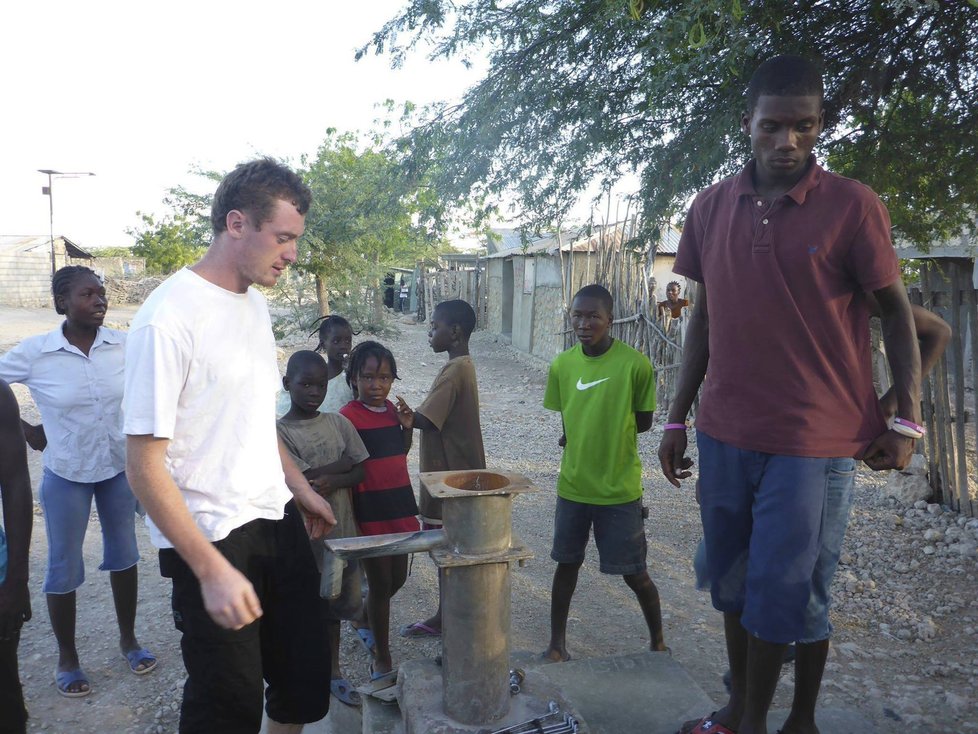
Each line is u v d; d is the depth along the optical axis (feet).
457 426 12.62
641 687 9.98
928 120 15.84
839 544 7.30
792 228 6.82
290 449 11.10
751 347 7.08
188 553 6.40
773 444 6.99
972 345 17.72
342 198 51.80
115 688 11.98
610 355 11.51
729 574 7.68
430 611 14.56
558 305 49.60
